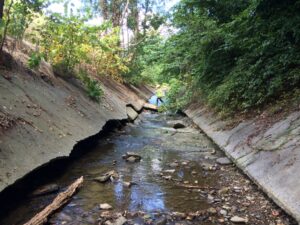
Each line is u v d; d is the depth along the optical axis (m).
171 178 6.50
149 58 17.78
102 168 6.96
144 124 14.08
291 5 7.49
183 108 17.75
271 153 5.98
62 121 7.48
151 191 5.77
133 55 22.61
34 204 4.94
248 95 8.64
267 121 7.45
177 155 8.41
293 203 4.36
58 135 6.68
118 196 5.47
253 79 8.48
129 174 6.67
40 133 6.16
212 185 6.11
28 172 4.86
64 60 10.91
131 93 21.05
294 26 7.28
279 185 4.95
